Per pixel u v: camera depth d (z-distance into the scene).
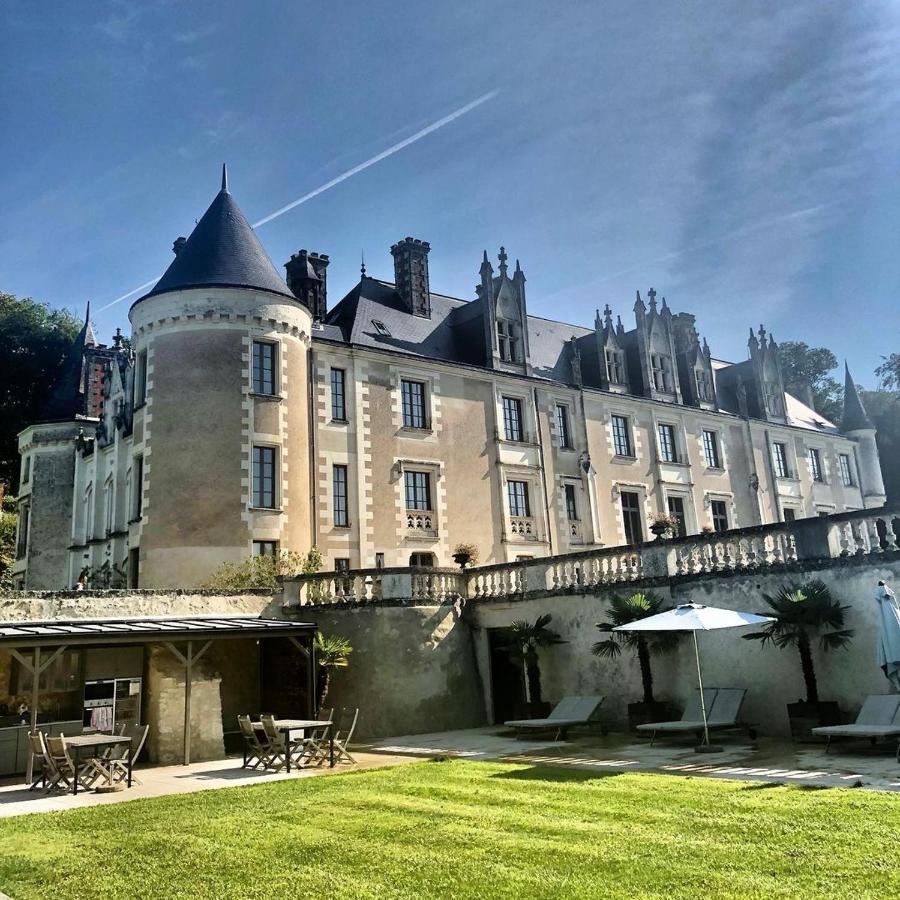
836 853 6.93
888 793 9.16
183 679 16.97
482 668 21.05
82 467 36.25
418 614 20.23
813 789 9.70
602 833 8.05
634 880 6.49
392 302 32.38
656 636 17.08
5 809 11.34
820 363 62.59
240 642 20.05
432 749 16.11
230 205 27.58
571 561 19.38
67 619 17.00
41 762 13.38
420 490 28.80
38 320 49.59
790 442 43.28
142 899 6.79
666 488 36.72
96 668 17.12
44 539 36.56
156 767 15.57
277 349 25.75
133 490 25.97
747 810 8.69
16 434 47.31
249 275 25.88
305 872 7.29
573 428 34.06
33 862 8.10
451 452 29.66
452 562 28.59
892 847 7.01
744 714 15.83
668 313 39.41
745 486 40.44
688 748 14.20
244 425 24.52
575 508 33.47
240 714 19.58
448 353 32.12
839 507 45.03
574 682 18.86
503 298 33.12
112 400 33.69
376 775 12.66
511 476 31.36
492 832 8.34
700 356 40.44
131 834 9.20
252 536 23.89
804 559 15.24
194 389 24.50
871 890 5.99
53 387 40.09
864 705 12.79
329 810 9.98
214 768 15.05
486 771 12.47
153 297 25.47
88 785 12.77
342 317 30.61
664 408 37.62
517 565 20.55
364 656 19.62
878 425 56.62
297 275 29.73
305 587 20.91
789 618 14.38
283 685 19.86
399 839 8.27
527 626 19.28
